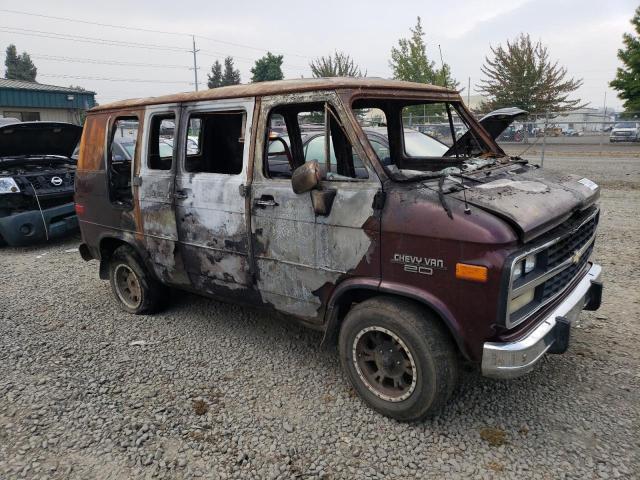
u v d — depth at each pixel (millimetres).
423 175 3188
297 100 3443
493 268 2658
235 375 3910
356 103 4059
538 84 33344
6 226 7711
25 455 3047
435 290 2879
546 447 2980
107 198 4914
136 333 4715
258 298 3885
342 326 3369
